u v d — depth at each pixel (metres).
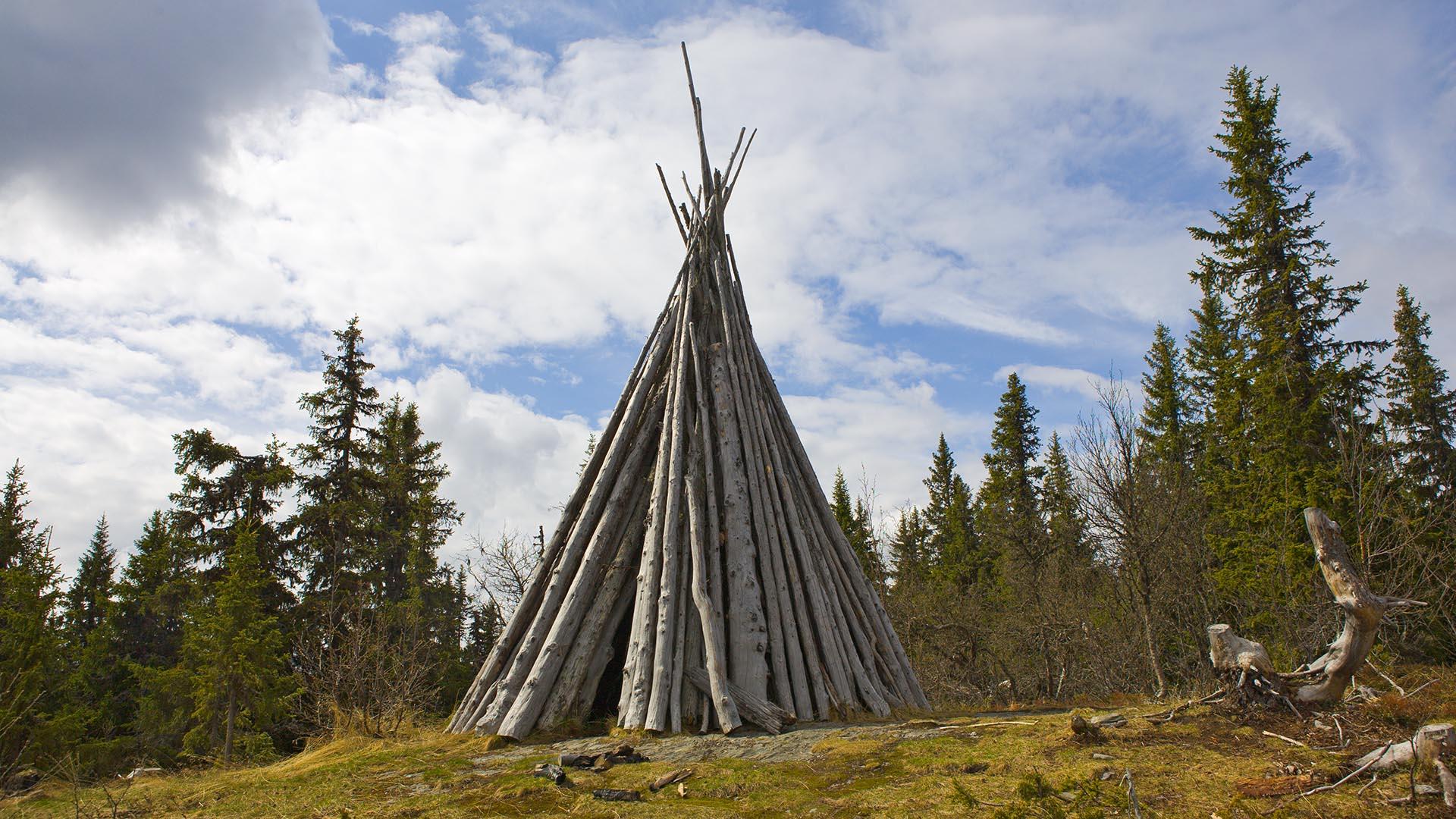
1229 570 19.83
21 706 17.83
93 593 34.78
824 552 12.73
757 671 10.27
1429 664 14.74
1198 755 6.76
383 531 31.30
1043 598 23.81
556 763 8.12
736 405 12.90
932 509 43.47
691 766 7.89
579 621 10.99
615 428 13.30
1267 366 20.28
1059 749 7.23
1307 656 15.75
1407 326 25.44
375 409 32.81
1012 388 39.22
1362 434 16.95
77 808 7.68
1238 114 22.20
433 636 29.72
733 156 15.65
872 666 11.66
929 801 6.33
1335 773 5.97
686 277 14.51
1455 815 5.13
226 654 21.66
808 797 6.78
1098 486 17.83
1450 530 15.96
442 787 7.77
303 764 9.56
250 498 29.19
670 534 11.19
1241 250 21.41
